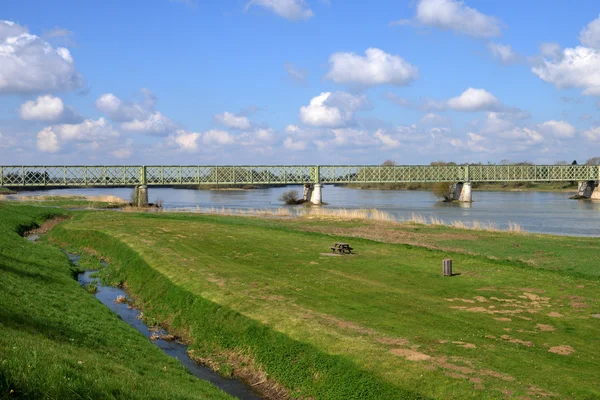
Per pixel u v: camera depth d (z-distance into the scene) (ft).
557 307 89.81
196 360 80.43
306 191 556.92
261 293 98.37
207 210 351.67
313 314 84.28
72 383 45.85
